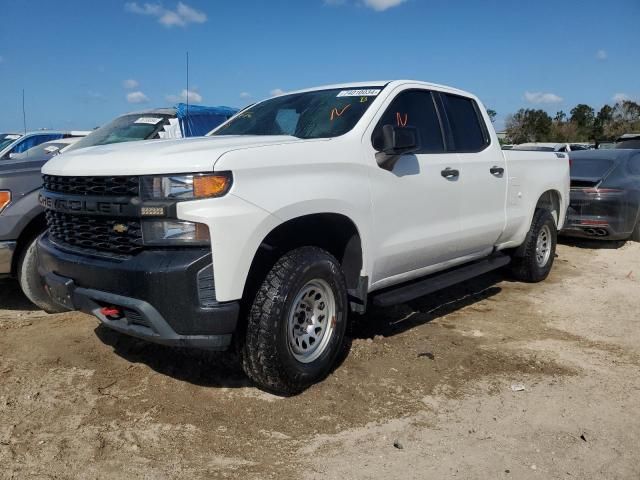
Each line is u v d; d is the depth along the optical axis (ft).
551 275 25.95
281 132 15.85
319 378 13.60
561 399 13.42
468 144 18.69
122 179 11.79
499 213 19.88
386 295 15.79
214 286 11.28
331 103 16.07
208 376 13.93
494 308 20.54
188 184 11.25
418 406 12.85
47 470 10.10
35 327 17.11
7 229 17.17
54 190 13.61
